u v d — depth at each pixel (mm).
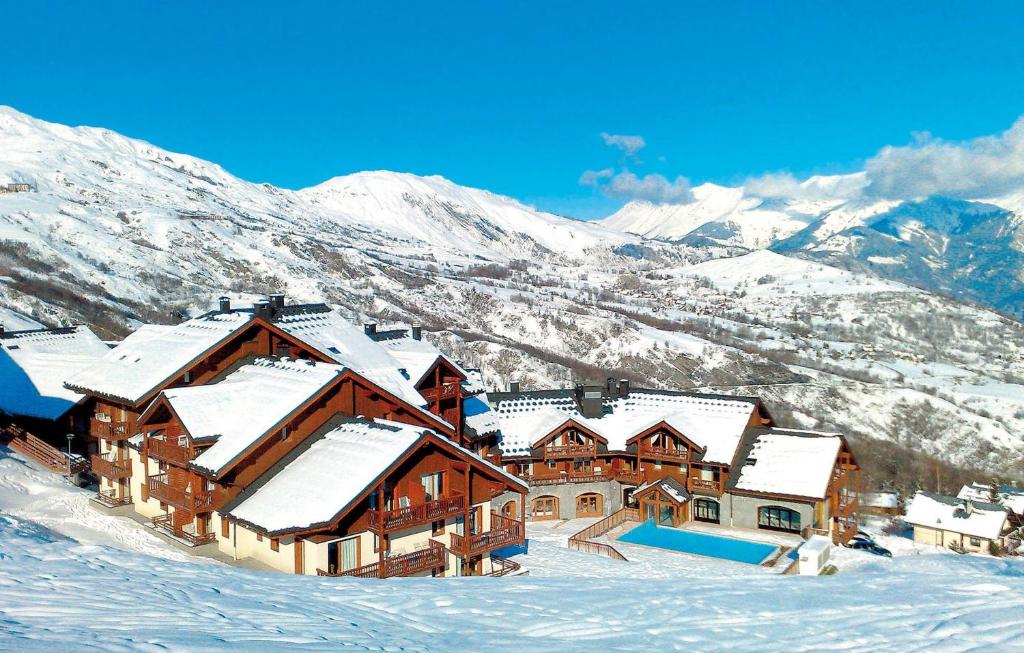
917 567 26406
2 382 47219
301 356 41562
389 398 35750
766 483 47469
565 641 12875
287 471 30969
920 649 12008
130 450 37500
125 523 35312
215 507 30719
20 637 10406
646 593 16859
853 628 13391
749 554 43094
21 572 14711
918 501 59281
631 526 48969
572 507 51656
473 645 12453
